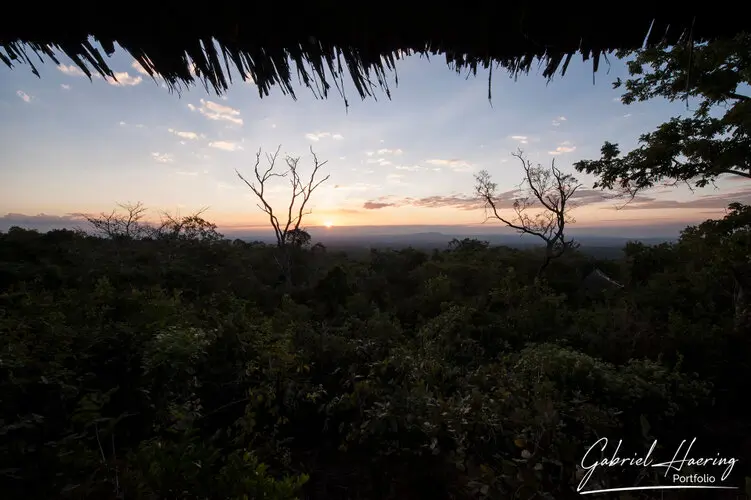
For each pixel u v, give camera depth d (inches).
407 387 181.9
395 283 574.2
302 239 722.8
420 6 37.2
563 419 136.9
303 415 171.5
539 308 366.3
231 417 169.8
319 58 40.6
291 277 642.8
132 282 470.0
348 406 163.0
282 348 194.4
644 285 491.2
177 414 135.0
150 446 95.4
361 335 274.1
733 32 41.8
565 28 39.4
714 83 289.0
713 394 195.6
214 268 611.2
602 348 270.1
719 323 319.3
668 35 42.0
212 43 39.2
